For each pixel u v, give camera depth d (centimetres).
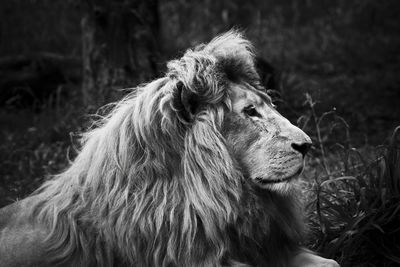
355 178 740
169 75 631
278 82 1309
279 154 608
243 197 616
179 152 612
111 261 614
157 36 1266
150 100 615
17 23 1834
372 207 707
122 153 613
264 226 627
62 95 1455
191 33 1816
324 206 755
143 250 610
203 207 600
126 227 607
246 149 618
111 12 1195
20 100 1449
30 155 1067
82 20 1229
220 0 2034
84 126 1027
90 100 1172
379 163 748
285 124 620
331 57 1783
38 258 614
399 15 2055
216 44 652
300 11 2088
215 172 604
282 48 1795
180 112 613
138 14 1202
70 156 1018
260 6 2081
